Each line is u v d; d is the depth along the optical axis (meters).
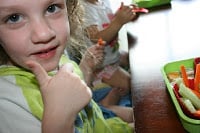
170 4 0.71
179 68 0.45
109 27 0.76
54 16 0.31
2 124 0.35
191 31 0.58
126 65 0.89
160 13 0.69
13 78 0.36
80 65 0.57
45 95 0.30
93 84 0.78
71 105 0.30
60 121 0.29
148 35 0.61
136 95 0.43
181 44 0.55
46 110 0.29
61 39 0.33
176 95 0.38
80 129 0.42
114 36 0.78
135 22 0.68
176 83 0.40
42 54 0.32
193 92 0.37
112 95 0.78
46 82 0.30
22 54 0.31
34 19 0.29
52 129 0.29
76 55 0.58
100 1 0.82
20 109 0.35
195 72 0.41
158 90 0.44
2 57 0.37
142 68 0.50
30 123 0.34
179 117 0.37
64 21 0.33
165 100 0.41
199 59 0.44
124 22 0.73
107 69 0.82
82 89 0.31
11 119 0.34
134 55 0.54
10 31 0.30
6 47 0.32
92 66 0.59
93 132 0.47
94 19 0.77
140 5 0.73
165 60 0.51
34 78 0.37
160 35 0.59
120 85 0.81
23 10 0.29
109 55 0.82
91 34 0.74
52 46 0.32
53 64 0.33
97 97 0.77
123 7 0.73
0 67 0.38
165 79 0.43
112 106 0.74
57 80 0.30
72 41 0.51
